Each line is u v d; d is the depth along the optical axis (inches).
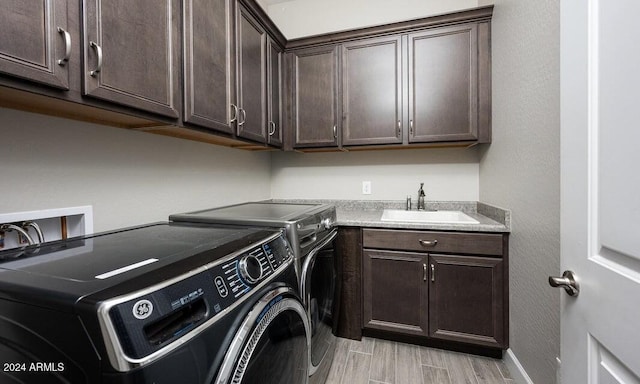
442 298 67.4
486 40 72.2
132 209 50.8
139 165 52.3
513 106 58.9
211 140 66.0
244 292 27.2
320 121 85.0
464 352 68.9
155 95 40.6
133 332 17.4
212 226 46.2
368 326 72.6
